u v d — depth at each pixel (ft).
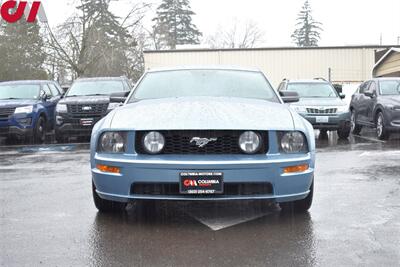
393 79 41.32
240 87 17.54
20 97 42.39
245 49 94.99
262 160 12.82
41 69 105.29
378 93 39.88
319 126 39.04
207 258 11.14
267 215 14.76
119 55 99.14
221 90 17.30
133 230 13.33
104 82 42.96
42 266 10.77
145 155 13.07
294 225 13.67
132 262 10.94
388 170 22.93
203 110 14.24
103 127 13.91
